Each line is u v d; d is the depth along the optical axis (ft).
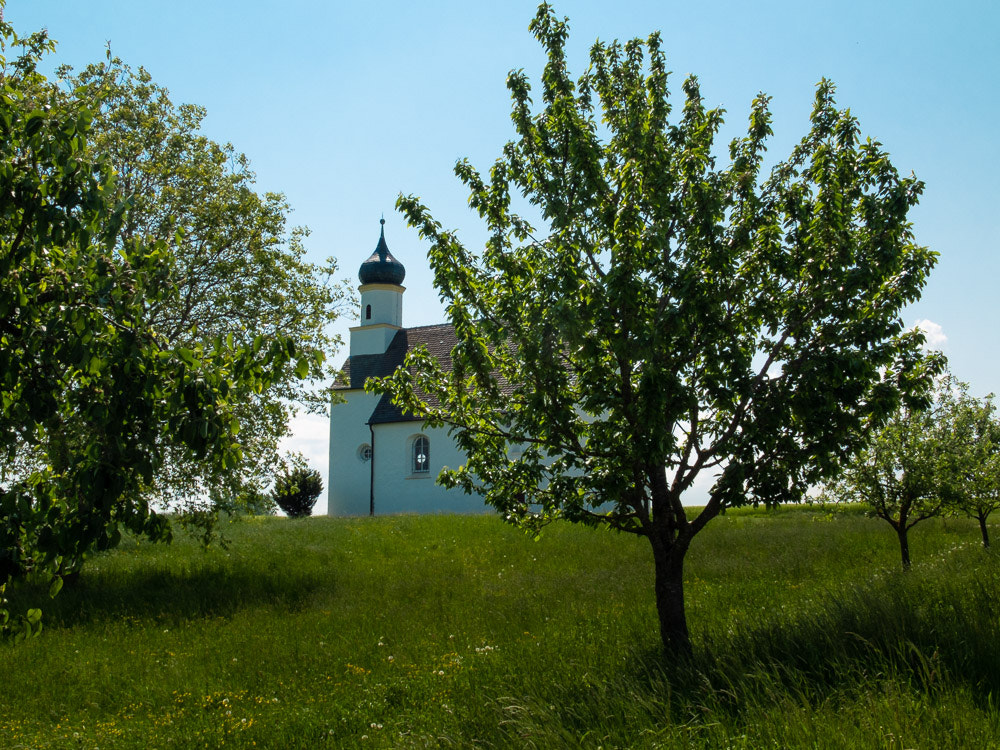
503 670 30.35
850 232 27.91
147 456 14.33
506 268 28.96
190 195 60.08
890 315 26.30
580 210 28.71
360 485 137.59
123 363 14.15
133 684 32.94
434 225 29.50
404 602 51.11
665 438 24.47
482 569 65.05
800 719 18.70
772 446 26.25
